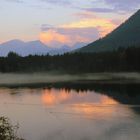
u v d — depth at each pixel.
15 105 55.78
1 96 69.56
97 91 79.88
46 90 84.25
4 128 9.40
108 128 33.91
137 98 64.12
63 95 72.25
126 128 33.72
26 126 35.06
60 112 46.41
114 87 88.50
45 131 32.56
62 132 32.28
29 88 90.75
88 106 53.56
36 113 45.62
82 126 35.09
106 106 53.22
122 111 46.69
